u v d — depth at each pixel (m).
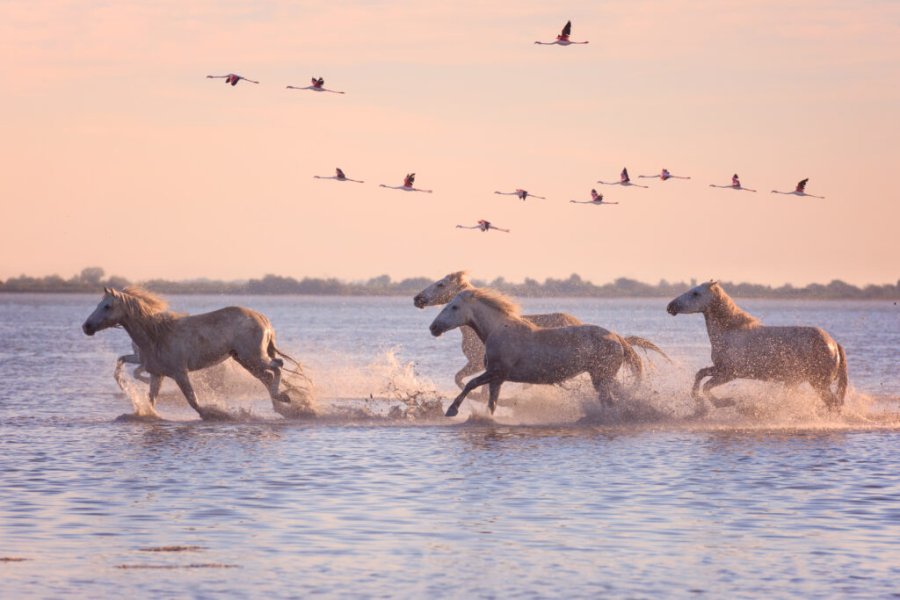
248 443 47.97
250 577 26.70
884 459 43.66
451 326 54.94
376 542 30.08
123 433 51.25
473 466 41.94
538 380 55.09
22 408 63.84
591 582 26.39
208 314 56.25
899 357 124.50
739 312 55.97
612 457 44.19
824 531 31.50
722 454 44.91
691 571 27.38
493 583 26.25
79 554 28.73
